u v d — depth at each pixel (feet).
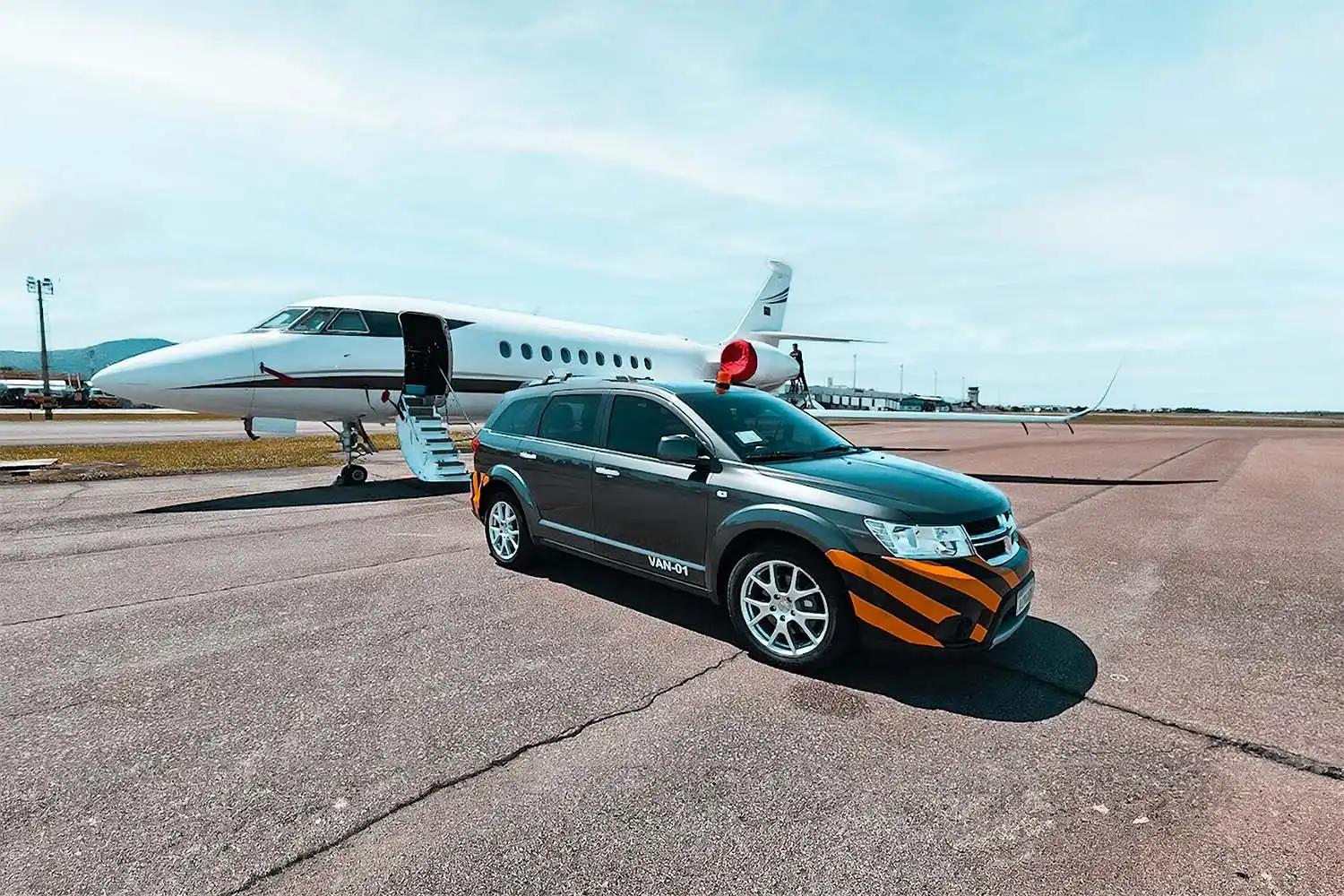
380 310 36.55
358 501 30.07
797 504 11.75
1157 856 7.02
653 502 14.07
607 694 10.77
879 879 6.70
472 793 8.10
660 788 8.21
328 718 9.93
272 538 22.11
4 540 21.49
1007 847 7.18
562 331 48.47
